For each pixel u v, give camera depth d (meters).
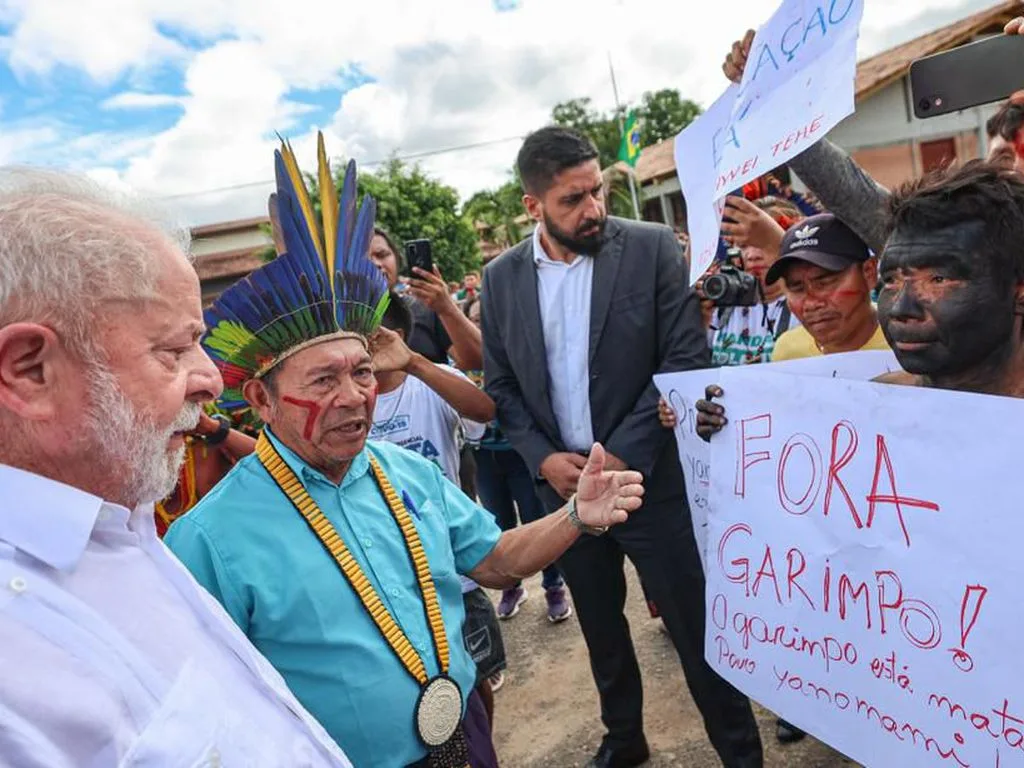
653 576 2.17
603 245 2.15
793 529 1.28
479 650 1.98
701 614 2.15
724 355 2.83
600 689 2.39
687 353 2.09
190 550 1.25
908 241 1.05
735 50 1.60
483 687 2.23
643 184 20.19
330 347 1.28
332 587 1.27
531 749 2.66
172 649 0.79
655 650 3.10
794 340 2.09
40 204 0.73
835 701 1.22
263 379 1.32
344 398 1.29
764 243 2.34
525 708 2.93
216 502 1.30
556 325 2.22
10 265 0.69
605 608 2.31
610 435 2.17
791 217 2.73
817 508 1.23
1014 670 0.97
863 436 1.14
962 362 1.05
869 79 13.05
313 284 1.25
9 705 0.60
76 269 0.72
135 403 0.77
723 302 2.21
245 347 1.27
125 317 0.76
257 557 1.25
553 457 2.19
